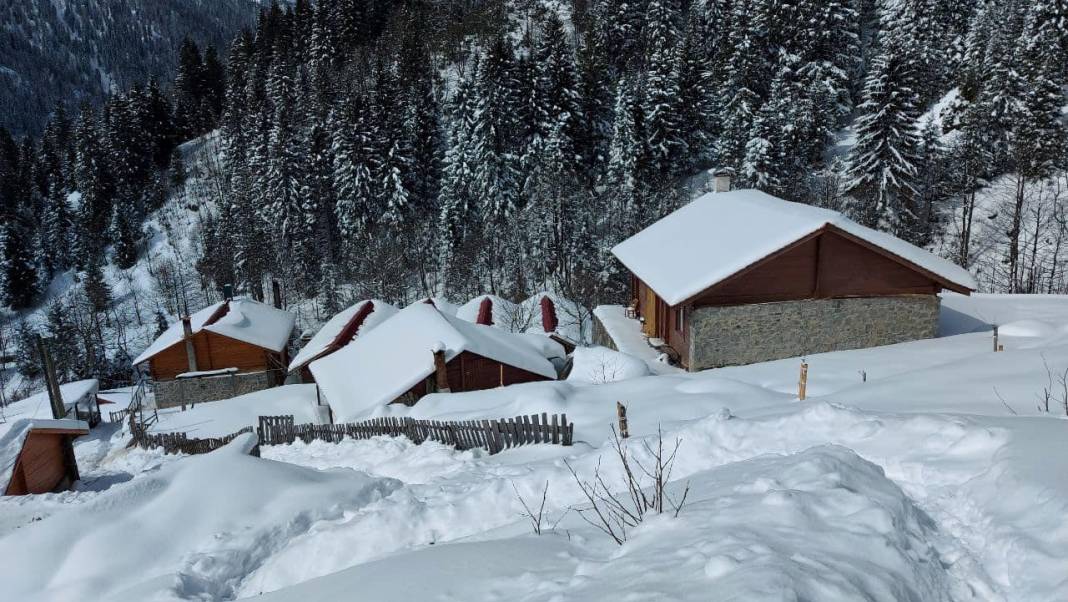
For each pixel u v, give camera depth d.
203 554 7.44
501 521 7.11
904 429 6.37
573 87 54.25
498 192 49.91
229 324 33.50
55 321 56.59
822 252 18.98
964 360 11.47
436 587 4.22
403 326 22.22
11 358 63.31
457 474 10.23
